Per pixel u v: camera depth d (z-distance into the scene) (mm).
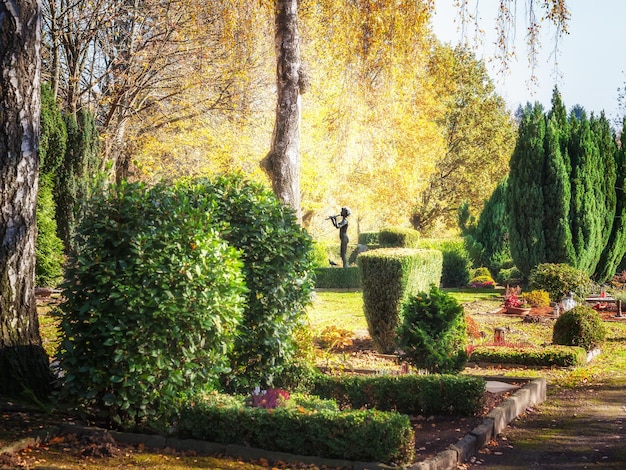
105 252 6590
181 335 6645
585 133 24234
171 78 22891
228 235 8555
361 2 13773
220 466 5824
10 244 7270
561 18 10500
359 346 14008
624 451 7160
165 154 24359
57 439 6145
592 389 10555
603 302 21078
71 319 6602
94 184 6973
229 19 15438
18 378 7223
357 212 43312
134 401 6492
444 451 6516
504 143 42000
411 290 13219
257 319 8359
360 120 18031
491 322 17703
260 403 6953
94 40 22688
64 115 20172
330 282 27828
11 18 7164
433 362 9703
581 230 23781
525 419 8695
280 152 14055
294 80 14039
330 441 6055
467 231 34000
